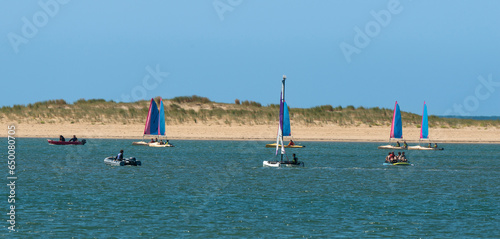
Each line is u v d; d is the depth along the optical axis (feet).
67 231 370.32
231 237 361.92
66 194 497.46
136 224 389.60
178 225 388.57
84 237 357.61
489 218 418.92
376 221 405.59
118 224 389.19
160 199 479.82
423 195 515.09
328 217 416.26
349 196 504.43
